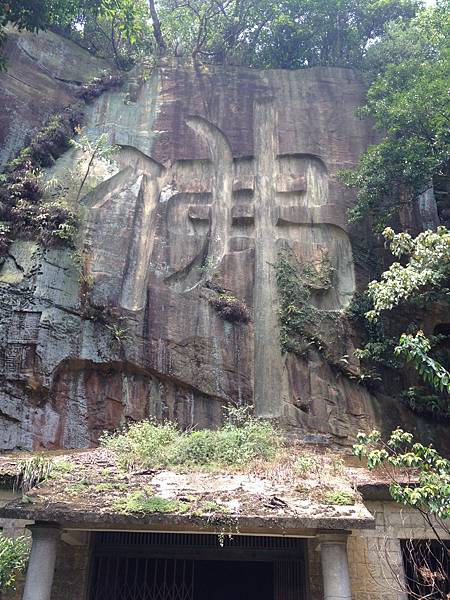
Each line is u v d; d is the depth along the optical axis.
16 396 12.87
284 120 18.31
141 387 13.64
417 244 10.98
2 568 8.15
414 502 6.99
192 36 21.02
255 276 15.68
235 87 18.75
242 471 9.65
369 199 16.16
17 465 9.79
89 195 15.91
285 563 9.92
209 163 17.33
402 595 9.22
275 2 21.11
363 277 15.97
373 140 18.14
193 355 14.02
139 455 10.13
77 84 18.50
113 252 14.95
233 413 13.12
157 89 18.56
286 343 14.56
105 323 13.92
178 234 15.82
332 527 7.88
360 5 21.81
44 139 16.70
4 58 16.20
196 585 13.74
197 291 14.89
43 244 14.43
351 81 19.28
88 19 20.23
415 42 19.95
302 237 16.45
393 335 15.12
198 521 7.87
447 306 15.11
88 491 8.64
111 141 17.19
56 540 8.35
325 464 10.17
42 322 13.43
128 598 10.00
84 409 13.20
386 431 13.79
